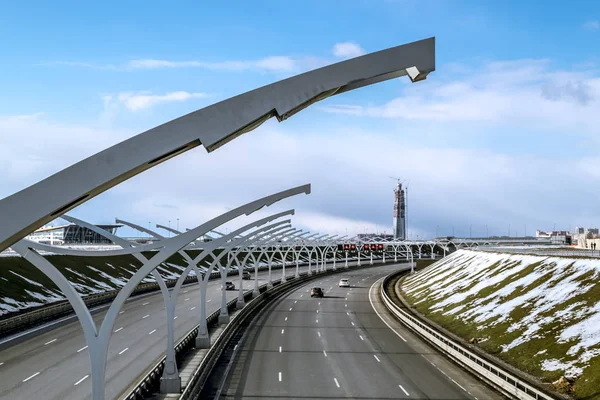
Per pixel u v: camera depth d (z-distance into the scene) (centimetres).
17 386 2888
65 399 2648
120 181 915
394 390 3025
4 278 6281
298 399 2831
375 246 13850
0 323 4356
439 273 9338
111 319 1638
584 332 3591
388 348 4303
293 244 10456
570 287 4612
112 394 2741
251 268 14212
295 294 8694
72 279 7731
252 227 4912
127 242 2461
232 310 6134
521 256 6788
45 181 854
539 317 4306
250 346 4325
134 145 877
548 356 3506
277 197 2769
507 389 2997
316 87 909
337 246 14525
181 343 3694
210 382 3188
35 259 1577
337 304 7356
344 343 4497
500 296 5512
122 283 8844
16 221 845
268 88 900
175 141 885
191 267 2934
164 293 2831
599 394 2731
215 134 889
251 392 2967
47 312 5197
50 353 3756
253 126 940
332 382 3197
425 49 925
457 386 3131
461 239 15412
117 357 3659
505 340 4178
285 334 4916
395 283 10456
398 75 955
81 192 864
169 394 2727
